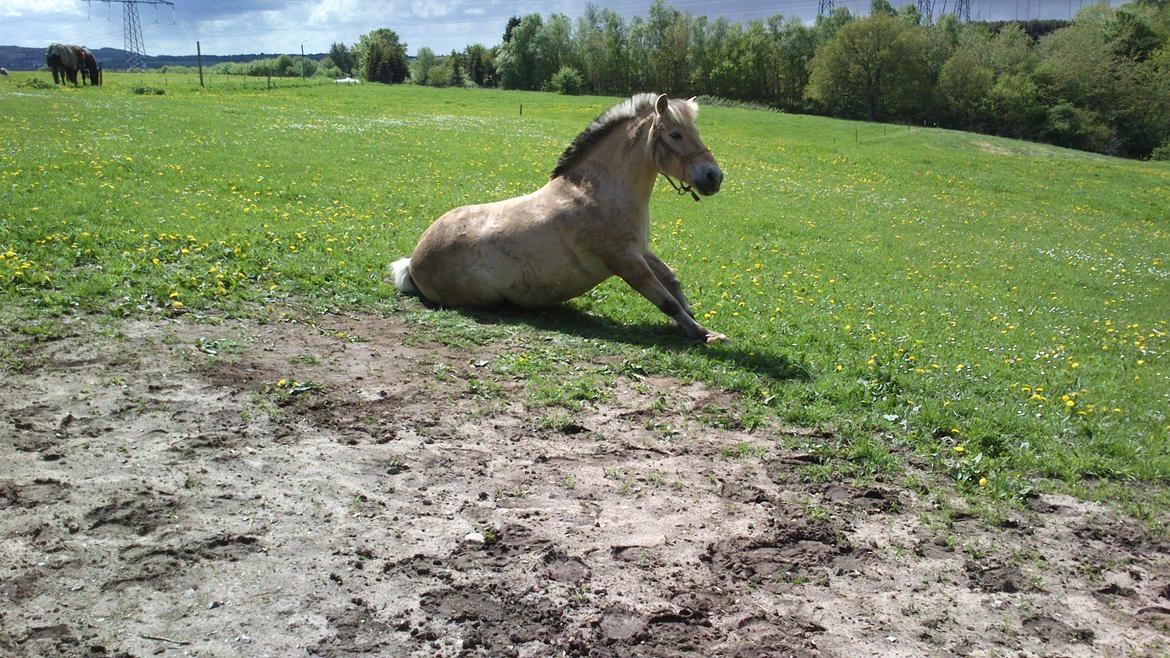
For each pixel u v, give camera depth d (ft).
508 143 99.14
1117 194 111.55
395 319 29.40
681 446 20.22
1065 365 31.30
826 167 115.55
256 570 14.03
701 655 12.85
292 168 66.23
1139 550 16.97
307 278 32.81
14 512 15.10
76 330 24.61
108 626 12.44
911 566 15.71
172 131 81.51
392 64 406.00
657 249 48.93
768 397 23.15
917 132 178.19
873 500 18.10
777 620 13.84
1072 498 18.85
